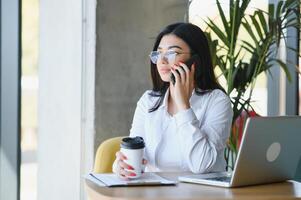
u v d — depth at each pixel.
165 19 3.59
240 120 3.40
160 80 2.62
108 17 3.42
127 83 3.49
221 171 2.41
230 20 3.40
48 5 3.89
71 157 3.59
